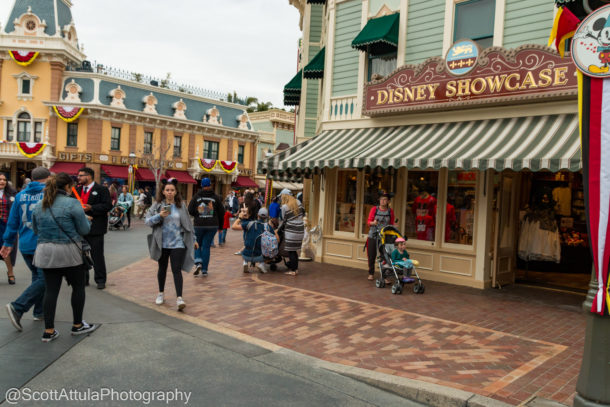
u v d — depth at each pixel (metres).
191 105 40.84
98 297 7.45
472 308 7.47
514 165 7.13
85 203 7.91
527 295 8.67
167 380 4.37
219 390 4.21
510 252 9.84
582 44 3.74
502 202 9.56
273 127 48.62
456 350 5.38
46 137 33.91
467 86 8.91
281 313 6.77
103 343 5.28
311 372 4.72
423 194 10.21
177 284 6.83
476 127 8.98
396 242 8.52
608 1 4.08
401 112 10.14
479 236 9.17
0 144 33.66
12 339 5.26
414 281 8.49
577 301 8.25
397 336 5.86
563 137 7.48
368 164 8.93
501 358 5.14
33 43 33.62
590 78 3.72
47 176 6.26
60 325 5.83
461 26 9.83
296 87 16.00
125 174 35.19
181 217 6.97
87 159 34.19
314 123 15.60
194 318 6.42
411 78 9.79
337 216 11.90
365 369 4.75
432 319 6.69
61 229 5.14
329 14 12.17
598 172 3.67
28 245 5.96
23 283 8.04
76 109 33.50
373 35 10.38
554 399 4.09
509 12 9.12
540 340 5.86
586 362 3.76
